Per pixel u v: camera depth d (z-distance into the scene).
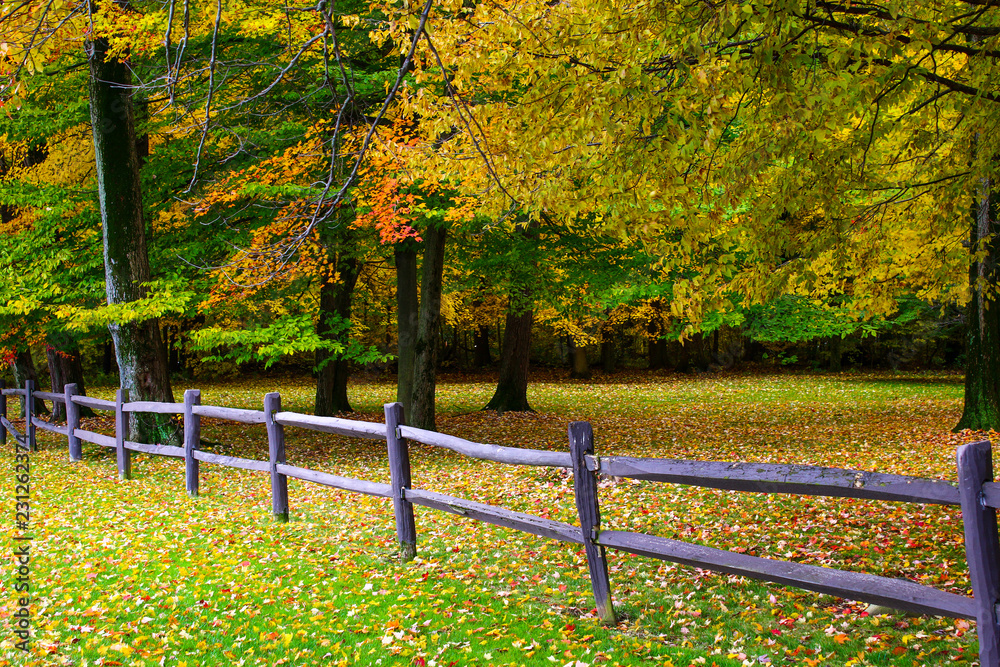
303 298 16.05
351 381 34.72
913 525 6.78
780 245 6.04
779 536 6.61
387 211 10.24
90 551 6.48
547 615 4.68
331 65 10.99
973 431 13.08
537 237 14.24
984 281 7.54
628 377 33.84
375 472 11.94
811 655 3.91
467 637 4.34
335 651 4.17
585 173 5.47
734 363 37.94
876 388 25.33
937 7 5.21
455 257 16.98
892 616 4.40
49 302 12.96
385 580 5.50
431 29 5.39
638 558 6.00
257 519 7.70
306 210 10.05
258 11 10.59
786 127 4.50
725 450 13.30
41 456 13.02
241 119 11.50
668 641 4.19
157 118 11.73
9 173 14.66
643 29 4.76
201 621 4.73
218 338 12.15
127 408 10.29
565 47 5.05
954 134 6.52
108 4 8.84
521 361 21.42
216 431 17.86
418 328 15.22
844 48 4.48
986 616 2.85
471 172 6.09
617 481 9.70
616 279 15.24
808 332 21.25
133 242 12.05
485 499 9.10
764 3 4.29
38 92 13.32
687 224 5.16
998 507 2.86
